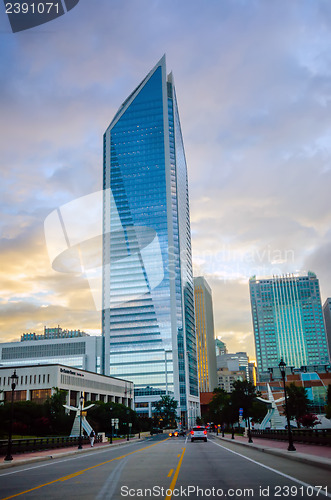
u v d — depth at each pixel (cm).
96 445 5744
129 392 14538
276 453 2928
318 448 3189
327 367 18338
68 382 10375
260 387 16938
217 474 1764
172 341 19550
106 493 1312
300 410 11200
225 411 11938
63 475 1925
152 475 1778
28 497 1279
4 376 10131
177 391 19175
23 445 4009
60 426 8681
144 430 13475
